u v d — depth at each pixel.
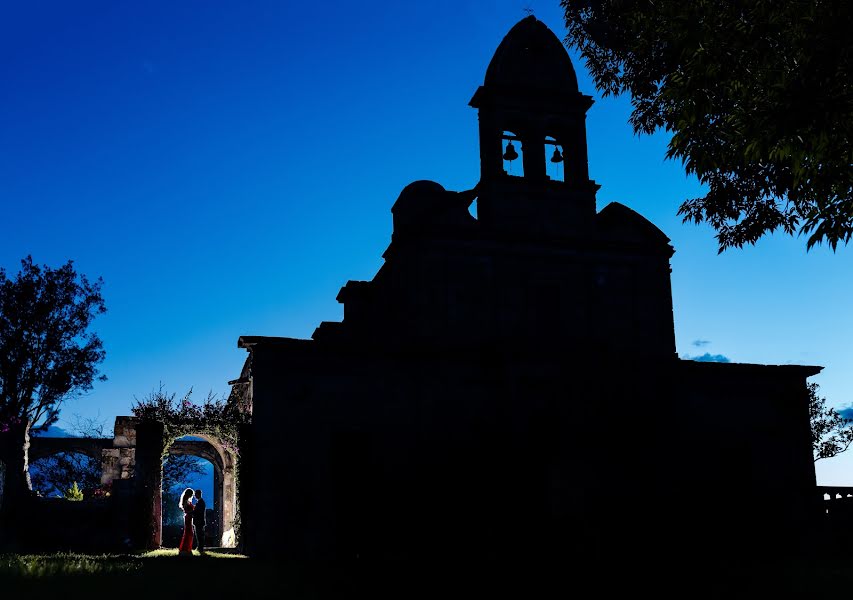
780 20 13.06
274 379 24.52
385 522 24.30
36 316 31.86
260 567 18.52
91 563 16.86
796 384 29.81
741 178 18.86
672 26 14.77
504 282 27.86
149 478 24.95
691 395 28.22
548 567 20.33
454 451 25.47
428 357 26.00
